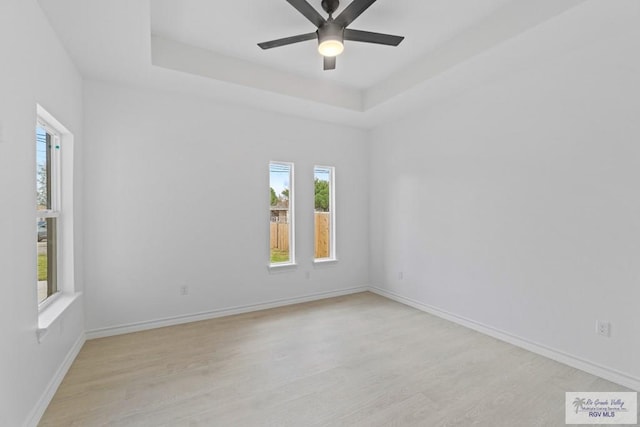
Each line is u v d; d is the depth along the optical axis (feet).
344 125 15.29
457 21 8.45
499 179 10.05
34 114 6.18
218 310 12.13
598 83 7.77
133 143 10.57
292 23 8.55
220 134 12.12
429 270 12.69
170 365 8.36
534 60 8.83
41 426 6.01
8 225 5.12
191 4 7.68
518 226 9.53
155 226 10.94
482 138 10.57
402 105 12.48
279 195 13.94
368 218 16.21
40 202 7.79
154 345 9.57
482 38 8.38
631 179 7.25
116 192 10.30
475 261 10.85
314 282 14.55
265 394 7.06
